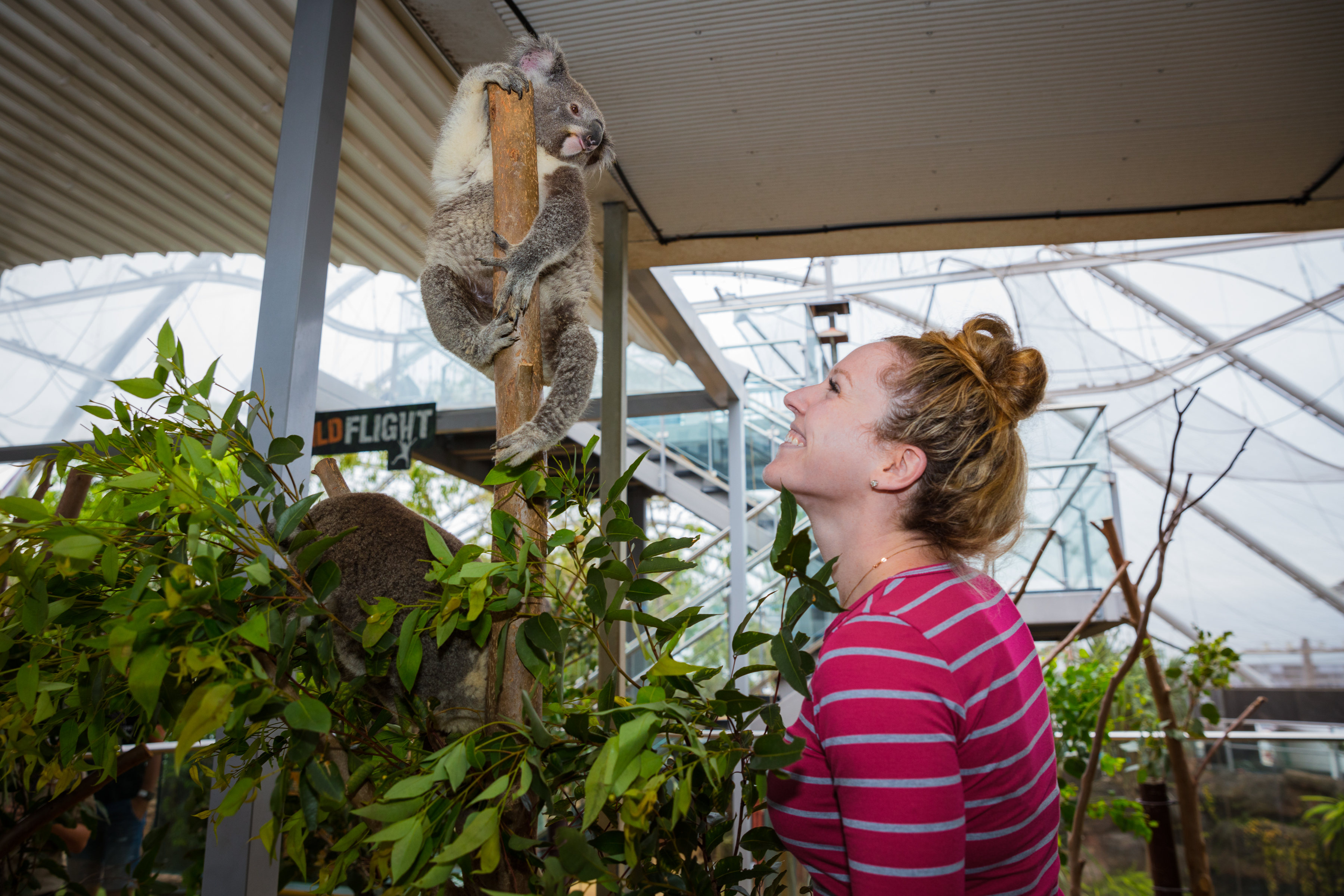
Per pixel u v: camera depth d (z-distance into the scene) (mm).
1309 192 3391
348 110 3031
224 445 920
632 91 2787
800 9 2418
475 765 823
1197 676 2965
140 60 2904
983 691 899
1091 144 3088
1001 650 944
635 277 4461
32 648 931
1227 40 2535
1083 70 2684
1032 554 7020
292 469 1593
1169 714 2771
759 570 7219
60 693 959
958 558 1057
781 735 809
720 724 1031
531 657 940
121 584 938
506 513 1009
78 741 1021
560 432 1549
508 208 1159
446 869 731
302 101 1800
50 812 1403
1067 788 2893
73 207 3889
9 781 1520
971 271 12336
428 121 3152
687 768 822
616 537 960
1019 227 3715
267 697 763
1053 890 1033
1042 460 7188
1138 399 11984
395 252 4281
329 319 7562
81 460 1003
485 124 1674
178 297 6730
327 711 779
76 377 6426
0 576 909
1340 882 3012
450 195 1669
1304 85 2746
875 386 1095
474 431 6930
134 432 991
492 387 7129
